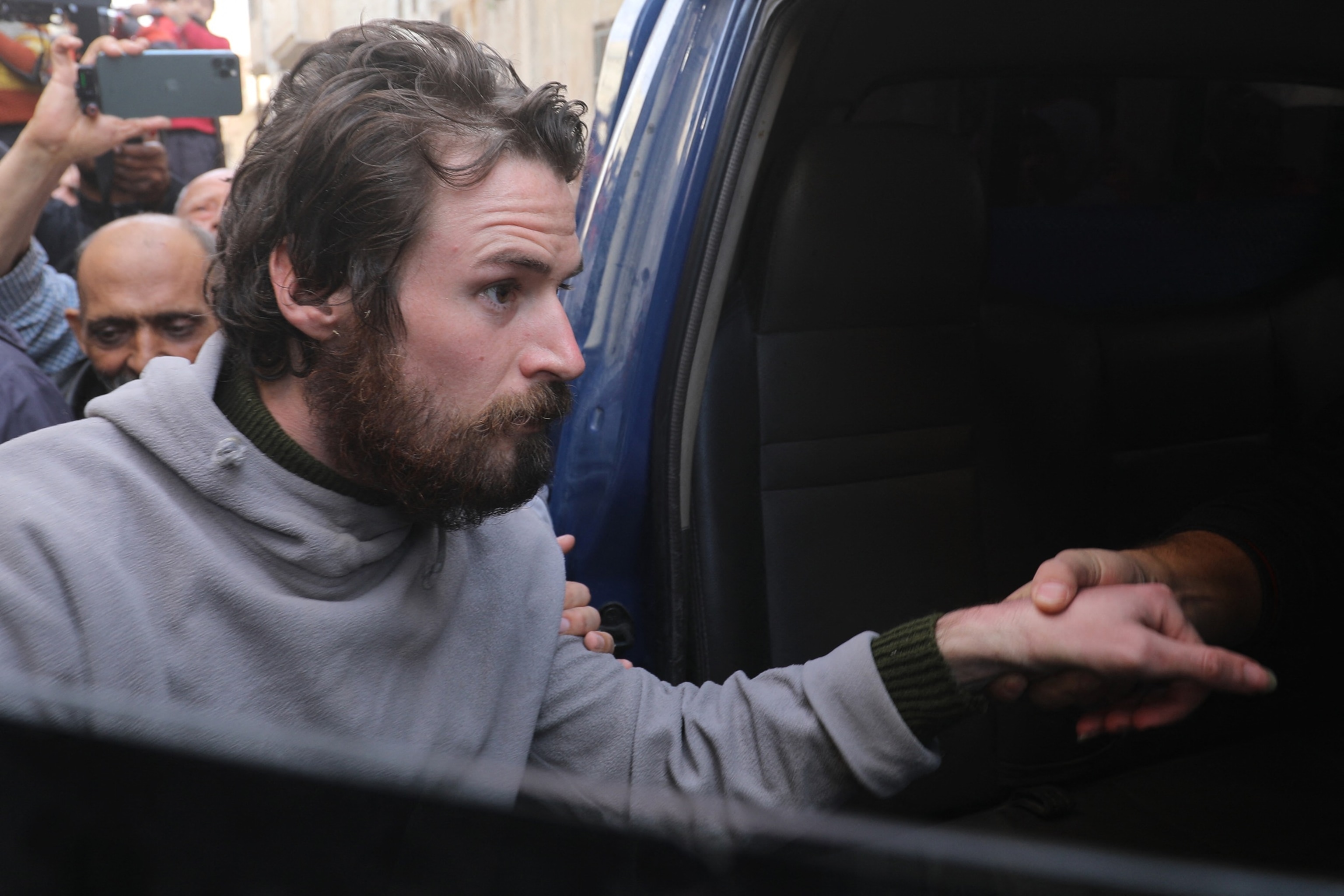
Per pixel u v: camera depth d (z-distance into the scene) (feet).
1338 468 3.65
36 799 0.94
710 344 4.98
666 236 4.74
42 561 2.44
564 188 2.68
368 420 2.55
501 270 2.54
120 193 9.50
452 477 2.58
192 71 7.87
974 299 5.71
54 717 1.00
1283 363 7.10
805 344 5.35
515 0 12.79
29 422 5.60
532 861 0.87
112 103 7.68
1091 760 6.21
